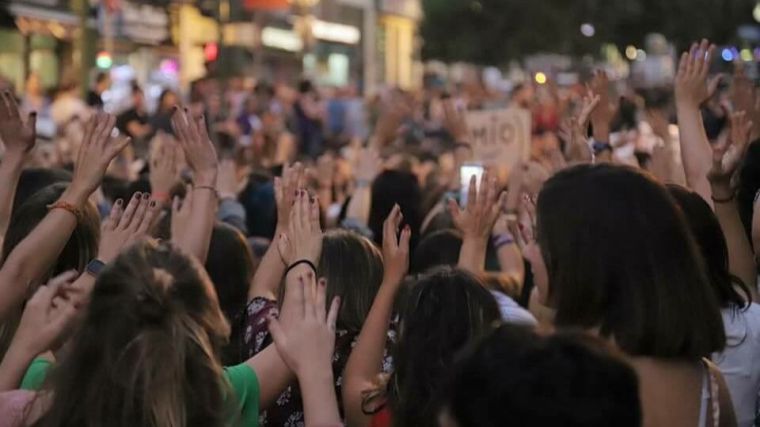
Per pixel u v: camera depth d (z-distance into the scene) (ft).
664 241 14.10
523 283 30.66
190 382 13.93
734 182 23.18
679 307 13.98
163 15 132.46
